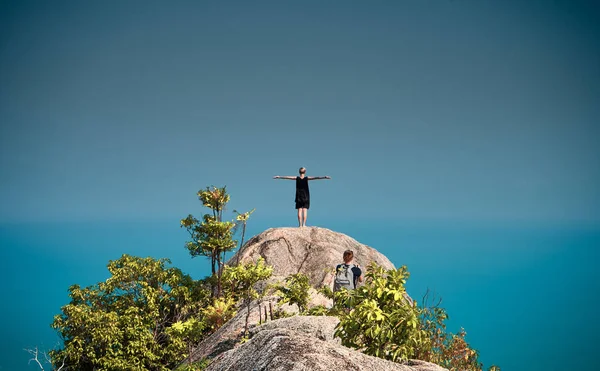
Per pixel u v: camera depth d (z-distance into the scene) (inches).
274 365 248.1
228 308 813.2
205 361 544.1
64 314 780.6
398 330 326.6
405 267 350.0
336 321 412.5
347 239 1045.8
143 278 853.8
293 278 638.5
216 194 904.9
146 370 765.3
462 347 443.2
